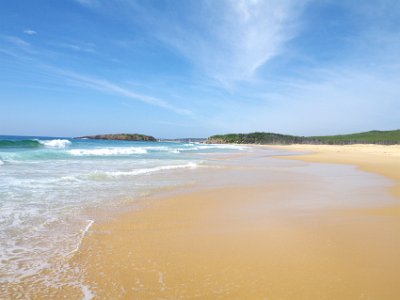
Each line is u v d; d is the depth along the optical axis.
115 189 10.66
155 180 13.09
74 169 15.67
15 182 11.10
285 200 9.54
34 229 6.15
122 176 13.83
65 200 8.73
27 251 5.05
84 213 7.48
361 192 11.00
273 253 5.16
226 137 168.88
